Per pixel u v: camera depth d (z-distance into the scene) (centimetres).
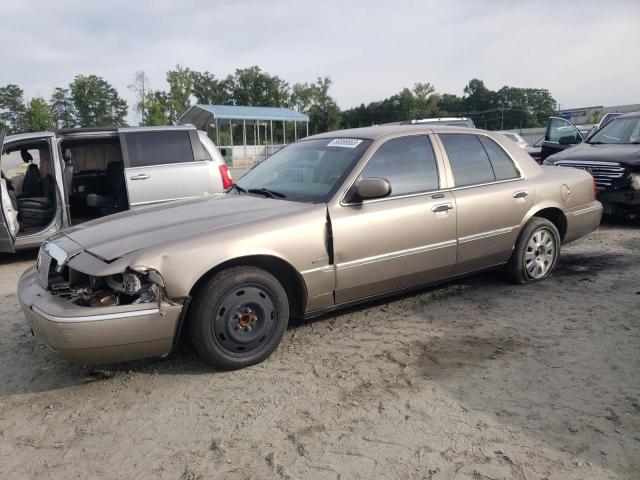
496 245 482
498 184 484
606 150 816
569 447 264
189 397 325
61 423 303
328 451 267
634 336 396
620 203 767
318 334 416
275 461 261
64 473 258
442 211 437
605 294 490
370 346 392
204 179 770
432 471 249
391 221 407
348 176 400
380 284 413
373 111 9619
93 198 752
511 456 259
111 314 309
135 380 350
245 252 343
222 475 252
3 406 326
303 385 336
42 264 378
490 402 309
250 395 325
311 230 371
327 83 8125
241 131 3772
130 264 315
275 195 423
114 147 887
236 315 347
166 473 255
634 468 248
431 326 427
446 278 463
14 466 265
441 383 333
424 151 448
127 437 287
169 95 5375
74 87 7894
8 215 648
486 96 11331
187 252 328
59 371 369
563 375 339
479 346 387
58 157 701
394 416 297
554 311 452
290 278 384
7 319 477
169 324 323
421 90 9475
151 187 734
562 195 528
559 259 598
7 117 7969
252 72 8306
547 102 11200
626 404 302
